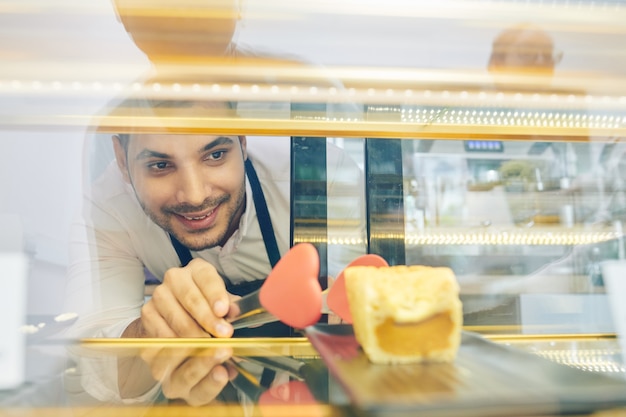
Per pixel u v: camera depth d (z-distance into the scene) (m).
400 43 0.93
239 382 0.61
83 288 1.37
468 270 1.32
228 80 0.94
